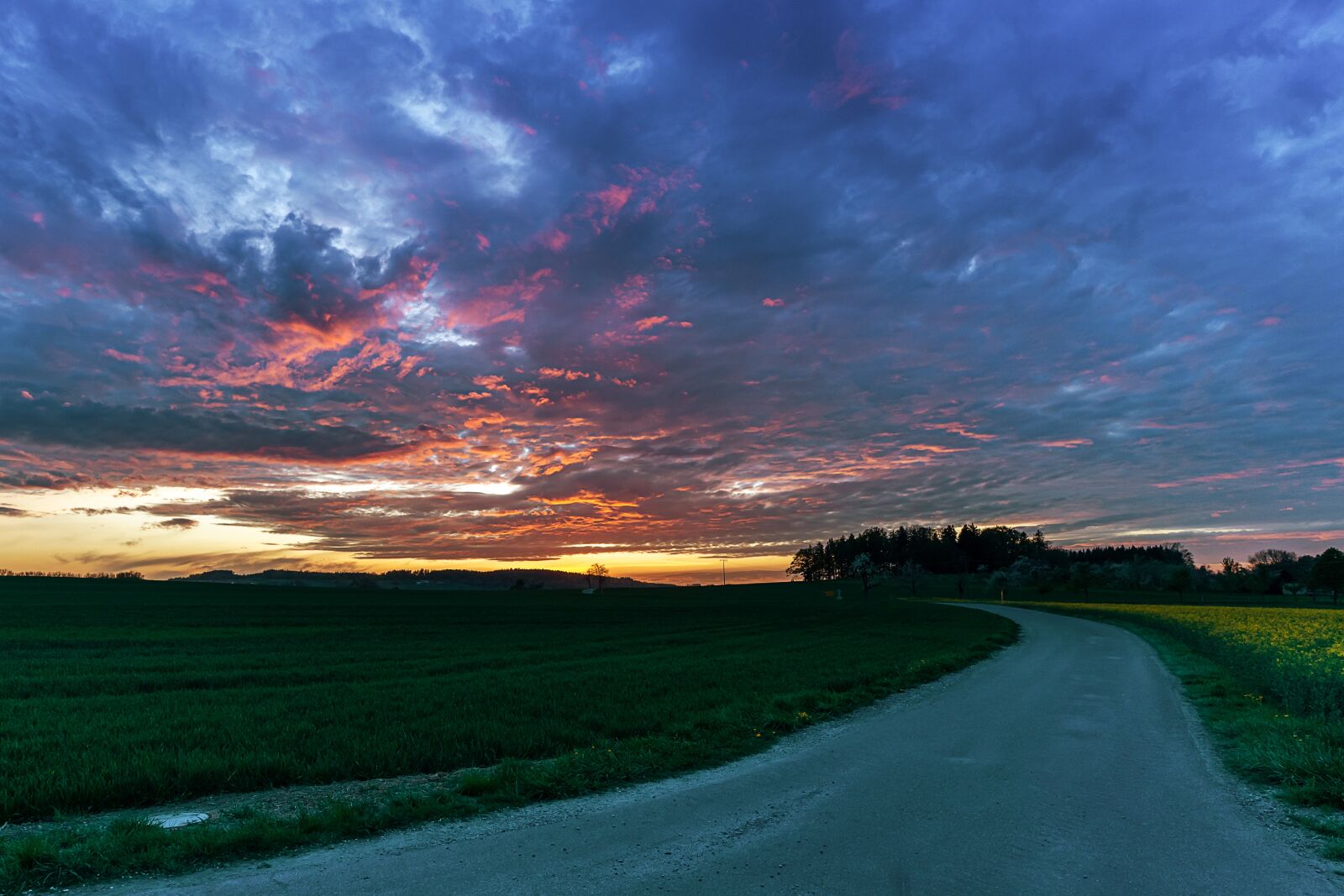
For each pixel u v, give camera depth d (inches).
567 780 363.3
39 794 317.7
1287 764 373.1
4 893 227.9
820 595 5605.3
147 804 336.2
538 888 232.5
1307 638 1052.5
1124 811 320.5
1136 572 5753.0
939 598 5418.3
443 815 314.0
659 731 502.3
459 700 625.6
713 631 1726.1
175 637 1400.1
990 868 250.7
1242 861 258.8
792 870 248.8
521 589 7101.4
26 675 829.8
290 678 825.5
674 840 281.7
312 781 374.0
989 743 478.9
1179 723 552.7
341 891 230.5
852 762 422.0
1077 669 941.8
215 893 229.0
